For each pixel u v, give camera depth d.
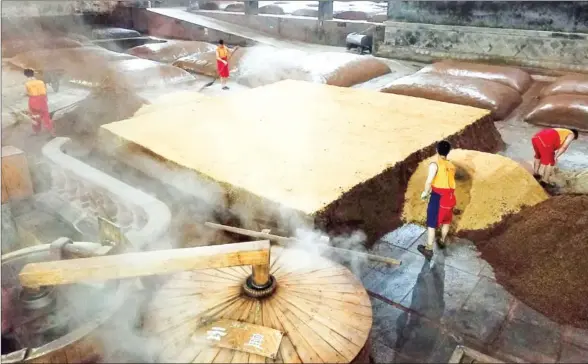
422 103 9.53
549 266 5.17
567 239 5.46
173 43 17.02
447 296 4.91
